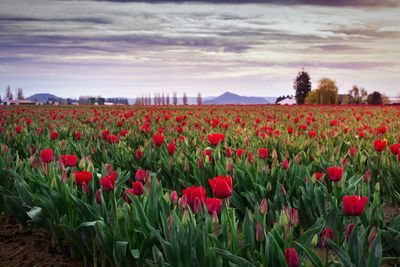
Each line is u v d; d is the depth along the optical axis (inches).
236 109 1576.0
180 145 377.4
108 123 703.1
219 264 143.5
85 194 197.9
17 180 226.8
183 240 146.6
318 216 219.5
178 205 178.1
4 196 233.8
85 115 984.9
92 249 197.5
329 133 464.4
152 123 647.8
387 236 170.2
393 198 280.8
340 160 296.8
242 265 132.3
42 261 207.9
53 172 230.5
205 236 147.4
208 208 152.6
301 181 236.5
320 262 137.2
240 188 249.1
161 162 308.7
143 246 163.2
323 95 3865.7
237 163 283.0
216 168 267.1
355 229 140.8
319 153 317.4
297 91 4857.3
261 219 162.2
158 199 188.4
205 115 995.3
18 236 240.7
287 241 143.9
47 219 212.5
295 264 121.5
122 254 161.8
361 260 137.3
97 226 173.5
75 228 189.0
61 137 524.1
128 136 467.2
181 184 289.9
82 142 406.9
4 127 594.9
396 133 474.0
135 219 174.6
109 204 199.5
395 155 309.7
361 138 410.9
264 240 151.8
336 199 197.2
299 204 221.8
